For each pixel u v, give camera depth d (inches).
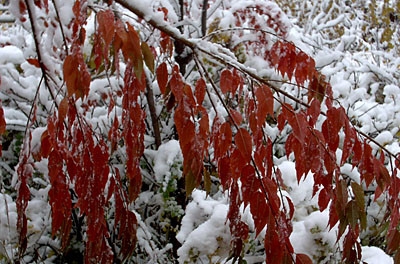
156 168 94.3
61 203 51.3
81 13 46.2
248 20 104.1
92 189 51.1
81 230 105.1
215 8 103.2
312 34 174.9
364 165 53.8
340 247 78.2
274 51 63.4
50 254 103.7
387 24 219.8
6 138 106.5
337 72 138.9
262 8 103.5
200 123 47.9
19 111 101.6
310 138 51.8
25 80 93.7
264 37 102.1
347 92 125.5
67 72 44.4
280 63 63.1
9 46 99.3
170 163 93.4
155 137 102.2
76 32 46.9
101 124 100.3
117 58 45.8
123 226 59.4
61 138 50.6
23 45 101.8
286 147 55.4
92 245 53.6
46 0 61.9
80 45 45.2
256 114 51.8
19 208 52.0
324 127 54.0
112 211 98.5
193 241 79.6
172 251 98.8
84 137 50.9
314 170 51.8
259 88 49.6
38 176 99.7
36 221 87.9
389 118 132.7
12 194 103.9
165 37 59.8
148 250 92.2
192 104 48.2
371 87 145.6
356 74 162.1
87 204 51.2
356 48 213.0
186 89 48.0
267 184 48.2
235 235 53.8
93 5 46.9
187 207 87.3
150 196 102.6
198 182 47.1
